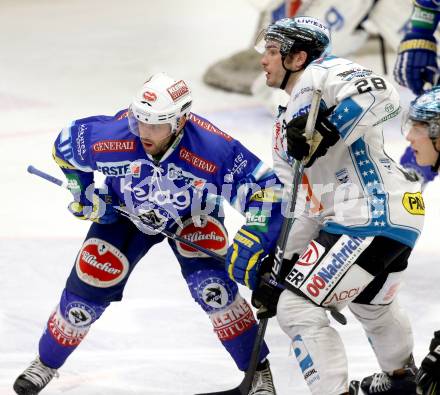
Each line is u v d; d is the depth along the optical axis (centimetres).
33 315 1359
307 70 959
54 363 1090
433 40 1574
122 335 1303
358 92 915
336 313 953
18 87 2917
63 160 1070
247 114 2592
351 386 1076
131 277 1510
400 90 2772
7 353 1239
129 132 1018
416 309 1374
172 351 1255
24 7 4591
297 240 1005
